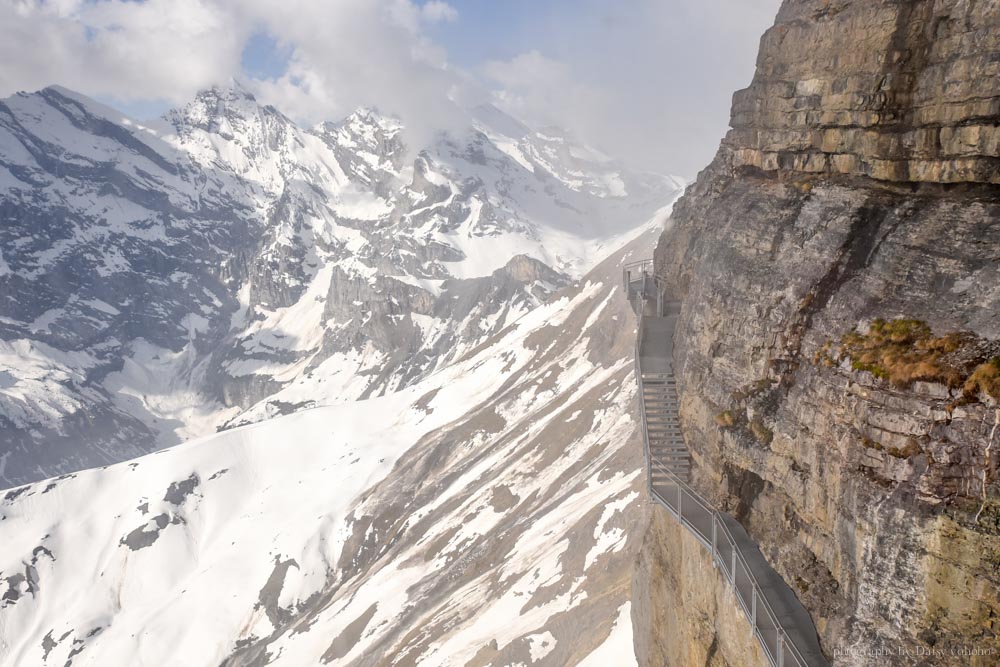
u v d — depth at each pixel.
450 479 193.00
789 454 17.77
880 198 17.75
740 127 24.42
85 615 196.38
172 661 175.62
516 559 118.31
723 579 19.89
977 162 15.29
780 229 20.05
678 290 31.19
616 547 96.25
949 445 13.16
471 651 93.69
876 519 14.17
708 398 21.56
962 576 12.72
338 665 133.12
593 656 68.50
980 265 14.62
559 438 171.50
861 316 16.67
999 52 14.70
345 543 192.88
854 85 18.11
